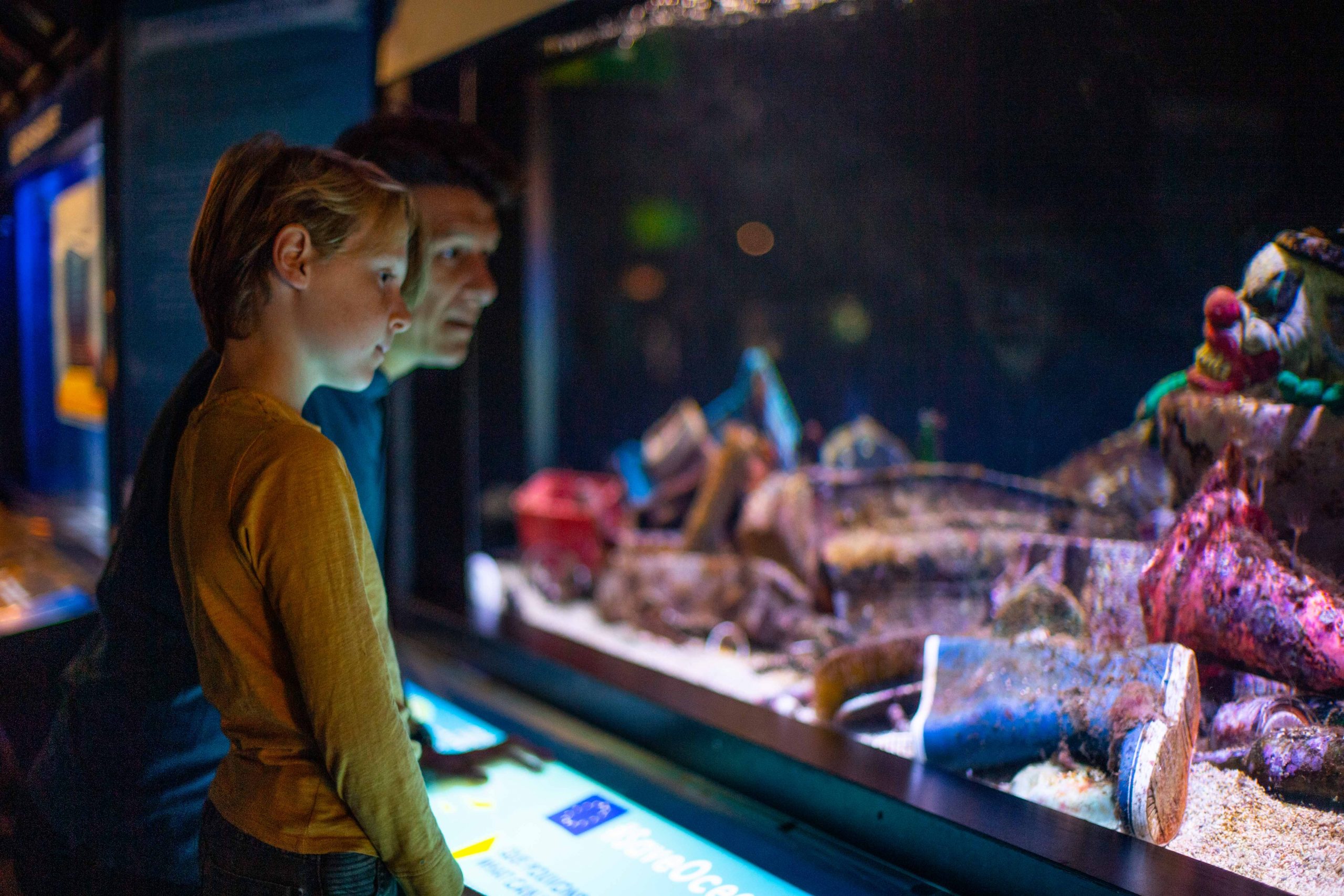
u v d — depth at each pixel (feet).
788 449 7.89
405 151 4.87
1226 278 4.52
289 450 2.84
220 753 3.87
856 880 4.26
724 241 11.17
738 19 6.29
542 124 9.93
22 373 11.25
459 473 8.04
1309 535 3.73
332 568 2.81
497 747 5.82
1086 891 3.64
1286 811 3.64
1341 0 3.71
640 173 11.33
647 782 5.27
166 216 6.89
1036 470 7.04
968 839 4.07
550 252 10.53
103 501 9.09
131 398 7.15
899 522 5.97
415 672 7.12
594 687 6.12
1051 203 6.36
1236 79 4.26
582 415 11.73
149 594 3.53
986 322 7.52
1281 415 3.84
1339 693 3.59
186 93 6.82
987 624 5.03
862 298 9.49
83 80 7.87
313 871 2.96
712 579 6.98
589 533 8.13
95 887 3.94
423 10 7.00
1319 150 3.86
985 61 6.14
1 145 10.66
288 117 6.66
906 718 5.07
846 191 9.30
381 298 3.24
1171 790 3.89
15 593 8.61
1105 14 4.88
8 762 3.99
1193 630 4.04
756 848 4.58
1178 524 4.24
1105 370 6.23
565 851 4.63
